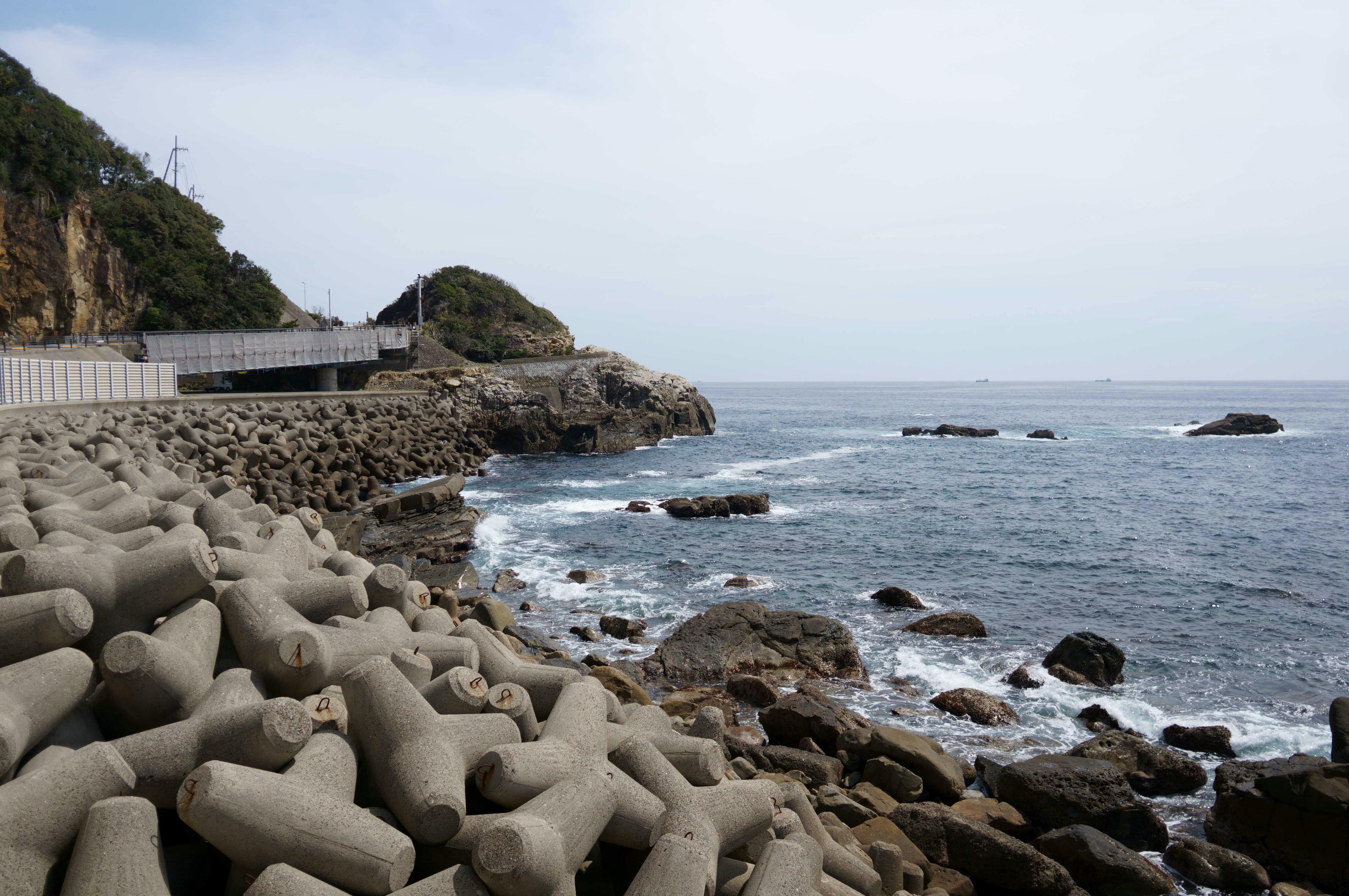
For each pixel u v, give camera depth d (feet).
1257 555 89.71
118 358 136.15
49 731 14.32
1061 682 50.67
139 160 215.92
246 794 12.62
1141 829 33.17
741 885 16.19
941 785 34.88
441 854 14.17
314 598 20.29
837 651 51.93
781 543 91.97
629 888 14.11
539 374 204.44
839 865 19.58
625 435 201.36
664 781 17.26
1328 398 645.10
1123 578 79.00
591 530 97.55
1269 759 41.50
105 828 12.07
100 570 17.57
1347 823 30.89
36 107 174.60
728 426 302.66
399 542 82.38
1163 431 282.97
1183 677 52.80
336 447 110.63
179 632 16.66
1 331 165.68
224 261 217.97
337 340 184.34
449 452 150.61
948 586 75.05
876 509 115.96
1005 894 29.58
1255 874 30.89
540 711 20.16
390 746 15.05
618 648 54.95
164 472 40.29
